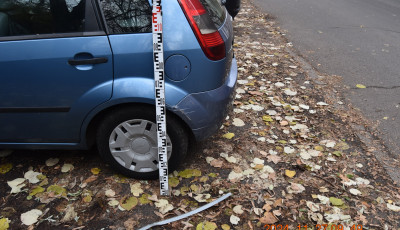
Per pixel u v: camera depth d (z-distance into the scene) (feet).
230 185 9.64
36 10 8.41
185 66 8.35
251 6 30.22
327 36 22.43
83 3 8.25
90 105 8.71
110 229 8.31
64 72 8.47
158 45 7.84
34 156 10.77
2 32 8.54
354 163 10.65
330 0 32.83
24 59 8.45
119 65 8.33
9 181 9.72
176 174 10.01
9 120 9.14
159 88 8.17
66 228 8.35
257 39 21.61
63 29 8.38
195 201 9.11
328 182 9.84
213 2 9.93
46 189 9.50
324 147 11.40
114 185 9.59
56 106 8.85
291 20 25.99
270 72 16.81
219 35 8.71
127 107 8.80
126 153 9.37
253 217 8.66
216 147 11.23
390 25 25.02
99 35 8.23
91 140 9.73
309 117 13.12
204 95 8.70
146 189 9.48
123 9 8.18
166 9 8.16
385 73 17.01
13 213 8.76
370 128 12.51
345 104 14.15
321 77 16.48
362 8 29.91
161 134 8.62
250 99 14.26
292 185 9.63
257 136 11.89
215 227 8.30
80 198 9.18
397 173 10.23
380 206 9.01
